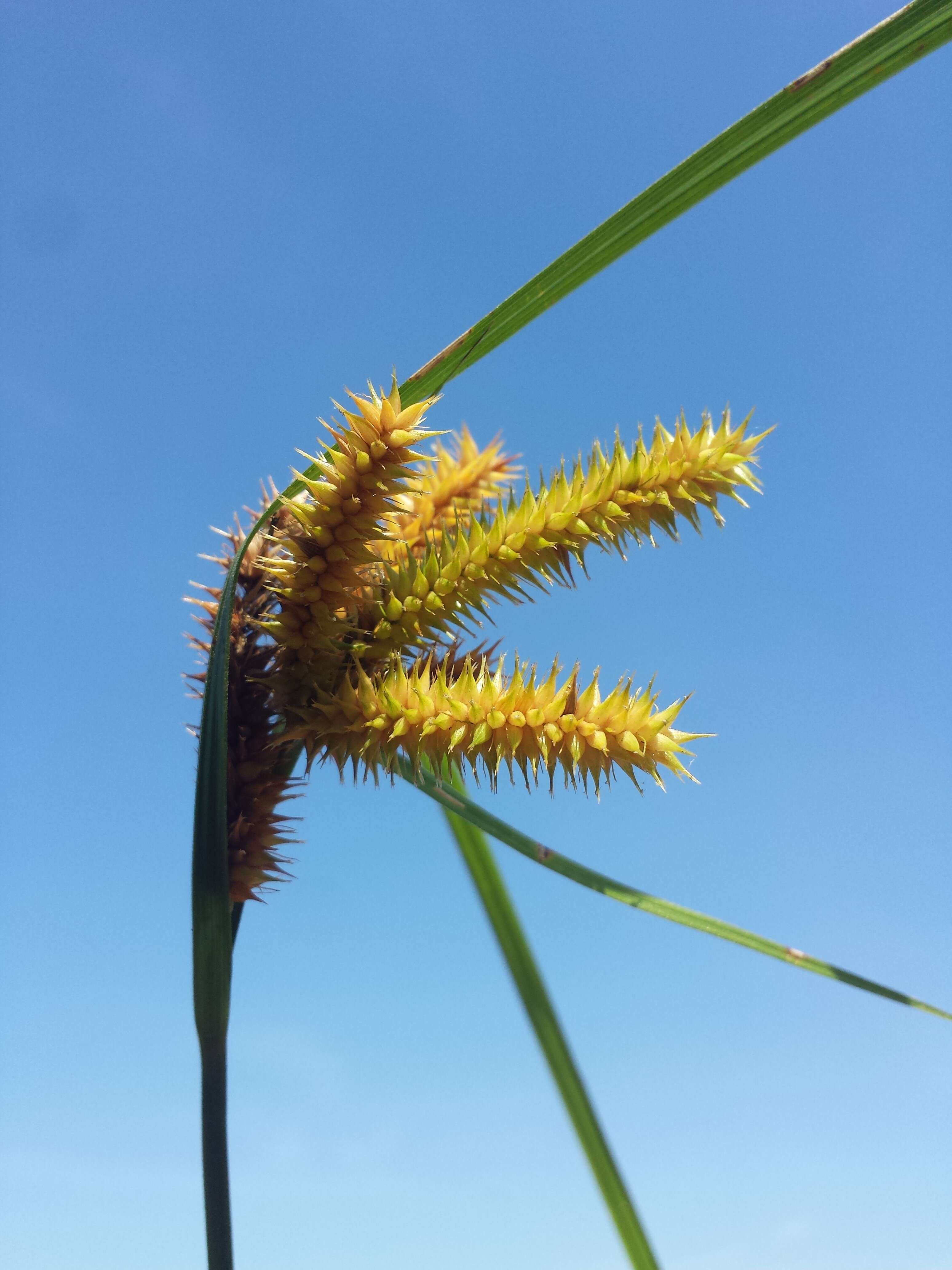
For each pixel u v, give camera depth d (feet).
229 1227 0.32
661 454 0.31
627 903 0.38
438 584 0.33
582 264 0.32
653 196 0.31
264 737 0.35
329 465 0.31
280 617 0.33
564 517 0.31
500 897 0.53
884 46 0.29
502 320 0.33
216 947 0.33
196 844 0.33
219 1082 0.33
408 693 0.32
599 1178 0.50
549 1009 0.52
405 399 0.34
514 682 0.31
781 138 0.30
